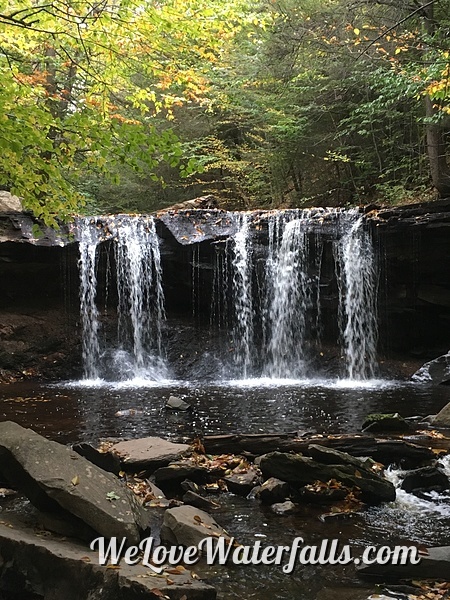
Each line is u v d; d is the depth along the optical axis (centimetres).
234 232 1410
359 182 1917
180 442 652
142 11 755
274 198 2048
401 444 582
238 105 1819
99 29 728
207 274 1402
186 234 1385
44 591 348
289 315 1398
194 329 1427
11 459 437
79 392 1076
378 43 1385
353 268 1357
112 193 2023
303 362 1370
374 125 1766
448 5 1255
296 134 1770
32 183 621
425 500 503
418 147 1681
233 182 2128
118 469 530
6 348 1289
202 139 1978
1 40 960
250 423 766
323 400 958
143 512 435
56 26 753
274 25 1464
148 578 327
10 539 368
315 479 510
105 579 329
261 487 505
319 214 1393
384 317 1358
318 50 1423
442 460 581
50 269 1357
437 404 904
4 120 560
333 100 1698
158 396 1017
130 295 1407
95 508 393
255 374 1366
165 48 865
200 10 849
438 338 1365
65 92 1327
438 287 1319
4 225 1302
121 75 907
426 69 1195
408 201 1627
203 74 1588
